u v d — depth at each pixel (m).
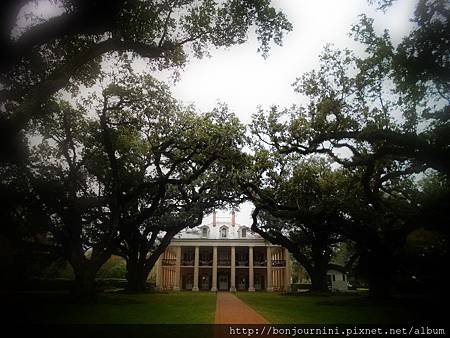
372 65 17.20
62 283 36.38
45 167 23.33
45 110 20.17
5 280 29.70
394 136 17.88
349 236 24.52
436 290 23.92
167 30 15.66
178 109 23.83
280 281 60.81
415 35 15.35
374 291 23.39
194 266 61.19
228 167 24.30
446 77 15.37
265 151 25.17
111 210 25.16
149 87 22.23
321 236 38.50
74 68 13.88
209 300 25.95
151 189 30.31
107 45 14.48
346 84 19.08
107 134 22.92
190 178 24.03
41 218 22.89
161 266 59.22
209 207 35.88
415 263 24.94
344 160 21.89
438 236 25.78
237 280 62.75
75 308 17.77
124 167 26.52
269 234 40.78
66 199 23.53
